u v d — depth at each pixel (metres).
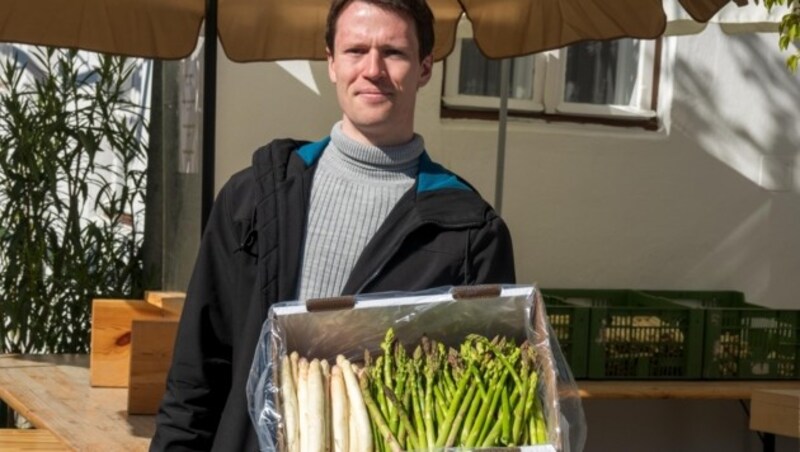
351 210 2.42
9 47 7.20
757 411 4.28
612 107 6.31
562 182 6.18
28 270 6.02
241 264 2.43
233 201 2.46
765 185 6.40
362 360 2.30
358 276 2.37
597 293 6.14
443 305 2.28
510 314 2.31
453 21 5.18
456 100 6.10
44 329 6.10
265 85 5.81
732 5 5.16
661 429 6.03
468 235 2.39
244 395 2.36
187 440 2.47
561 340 5.24
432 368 2.21
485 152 6.10
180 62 6.10
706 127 6.33
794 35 4.52
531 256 6.14
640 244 6.28
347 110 2.43
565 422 2.17
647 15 4.61
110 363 4.65
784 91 6.39
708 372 5.39
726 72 6.34
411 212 2.40
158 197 6.27
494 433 2.13
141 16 4.92
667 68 6.30
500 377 2.19
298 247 2.41
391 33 2.38
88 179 6.32
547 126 6.20
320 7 5.23
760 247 6.42
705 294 6.29
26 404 4.29
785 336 5.47
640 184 6.27
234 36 5.18
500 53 4.96
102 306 4.66
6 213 5.98
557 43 4.91
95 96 6.15
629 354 5.33
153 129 6.28
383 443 2.13
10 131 5.98
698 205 6.34
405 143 2.46
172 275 6.14
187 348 2.46
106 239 6.20
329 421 2.14
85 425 4.03
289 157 2.51
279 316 2.24
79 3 4.88
